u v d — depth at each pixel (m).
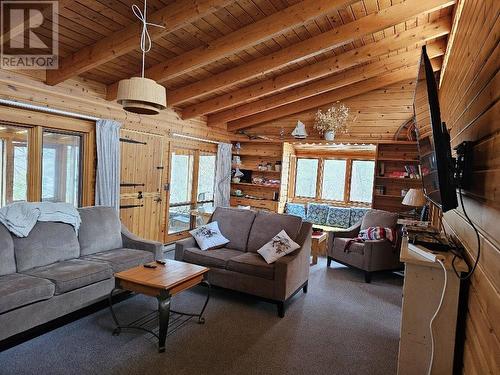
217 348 2.66
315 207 7.18
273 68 4.44
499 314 1.16
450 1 3.43
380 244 4.60
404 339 2.06
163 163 5.85
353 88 6.25
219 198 7.29
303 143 7.23
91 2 2.94
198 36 3.79
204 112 5.94
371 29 3.82
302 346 2.76
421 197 5.29
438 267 1.95
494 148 1.36
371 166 7.30
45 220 3.19
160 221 5.88
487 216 1.46
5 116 3.62
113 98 4.63
